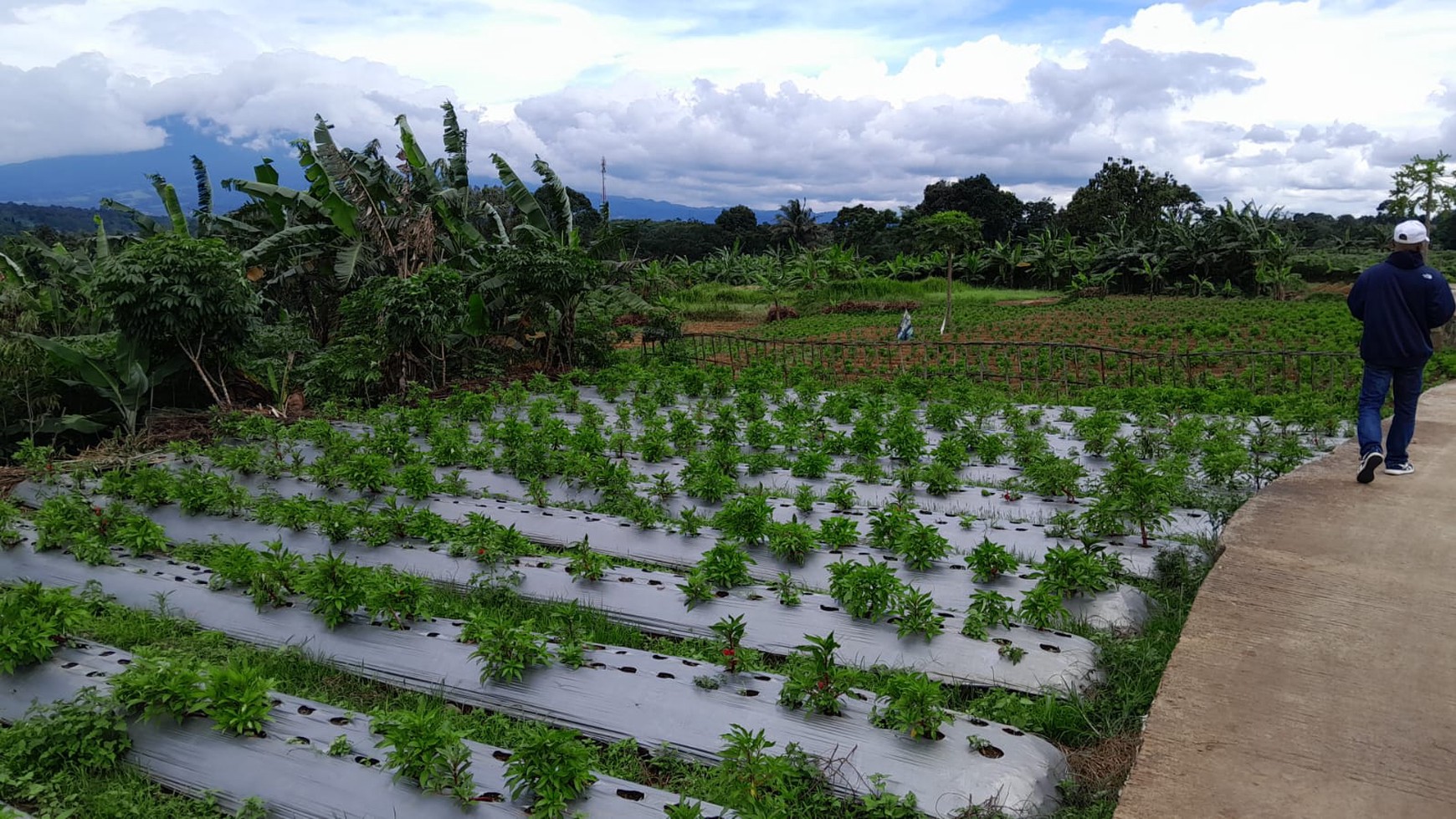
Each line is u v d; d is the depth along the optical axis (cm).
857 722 470
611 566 742
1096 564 623
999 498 911
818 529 845
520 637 536
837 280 4612
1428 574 533
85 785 454
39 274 2438
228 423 1323
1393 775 349
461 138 2064
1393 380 730
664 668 540
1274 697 410
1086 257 5084
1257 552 580
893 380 1902
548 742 410
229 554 691
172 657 566
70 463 1168
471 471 1091
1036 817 405
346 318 1717
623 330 2123
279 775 447
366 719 500
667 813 405
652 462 1119
